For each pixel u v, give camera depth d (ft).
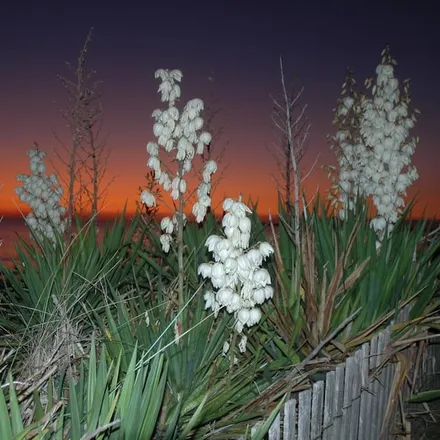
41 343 10.83
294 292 12.59
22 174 16.85
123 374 9.77
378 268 12.85
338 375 10.69
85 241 15.94
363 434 11.61
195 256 13.79
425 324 13.24
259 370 11.41
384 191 14.90
